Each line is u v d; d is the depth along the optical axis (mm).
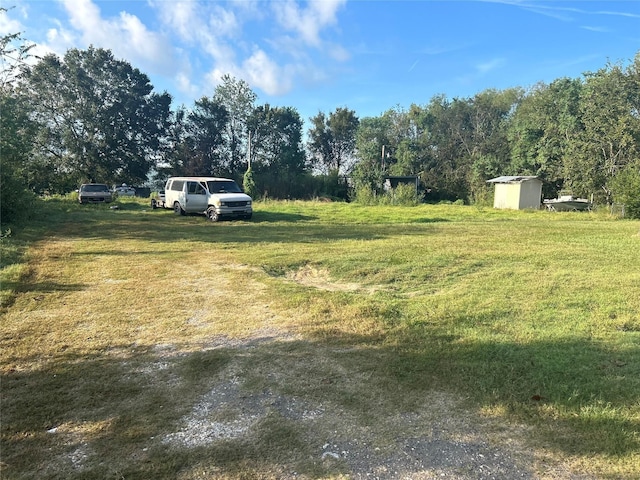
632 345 4371
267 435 3000
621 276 7426
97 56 48969
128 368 4090
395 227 16000
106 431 3068
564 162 32406
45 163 36156
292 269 8680
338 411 3303
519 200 29109
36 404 3430
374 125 60062
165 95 54719
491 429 3025
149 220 18469
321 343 4637
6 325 5238
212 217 18578
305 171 60094
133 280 7535
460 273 7934
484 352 4250
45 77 46219
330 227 16016
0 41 15156
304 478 2557
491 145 50219
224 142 56719
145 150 55094
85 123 48688
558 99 38156
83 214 20828
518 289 6641
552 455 2723
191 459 2744
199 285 7191
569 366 3914
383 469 2627
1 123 15172
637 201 20969
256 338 4820
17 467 2678
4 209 14711
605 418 3068
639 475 2512
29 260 9203
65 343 4688
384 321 5246
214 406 3406
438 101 57812
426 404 3377
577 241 11789
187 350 4504
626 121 28625
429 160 53938
